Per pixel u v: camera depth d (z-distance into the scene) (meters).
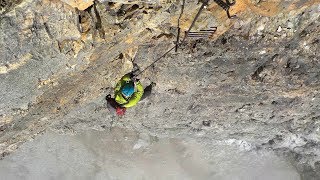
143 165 13.89
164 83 8.68
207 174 14.35
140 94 7.54
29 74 6.40
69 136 12.95
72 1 5.32
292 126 11.74
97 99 9.20
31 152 12.95
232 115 10.89
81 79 7.57
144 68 7.89
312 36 7.09
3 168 12.98
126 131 13.03
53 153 13.12
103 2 5.55
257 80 8.49
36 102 7.81
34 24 5.43
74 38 5.94
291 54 7.61
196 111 10.55
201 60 7.70
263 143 13.60
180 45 7.21
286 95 9.40
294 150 13.56
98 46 6.38
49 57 6.12
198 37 6.89
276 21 6.62
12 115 7.97
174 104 10.03
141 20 6.09
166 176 14.13
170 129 12.34
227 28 6.62
